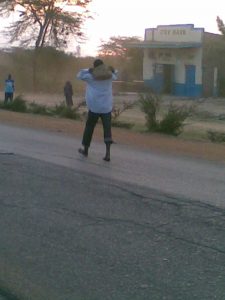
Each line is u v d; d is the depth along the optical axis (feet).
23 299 15.15
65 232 20.70
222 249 19.10
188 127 77.00
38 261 17.87
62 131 53.88
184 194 26.94
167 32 177.37
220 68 167.12
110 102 35.83
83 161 35.53
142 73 199.82
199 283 16.30
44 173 31.04
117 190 27.35
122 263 17.74
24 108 83.82
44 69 190.08
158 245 19.42
